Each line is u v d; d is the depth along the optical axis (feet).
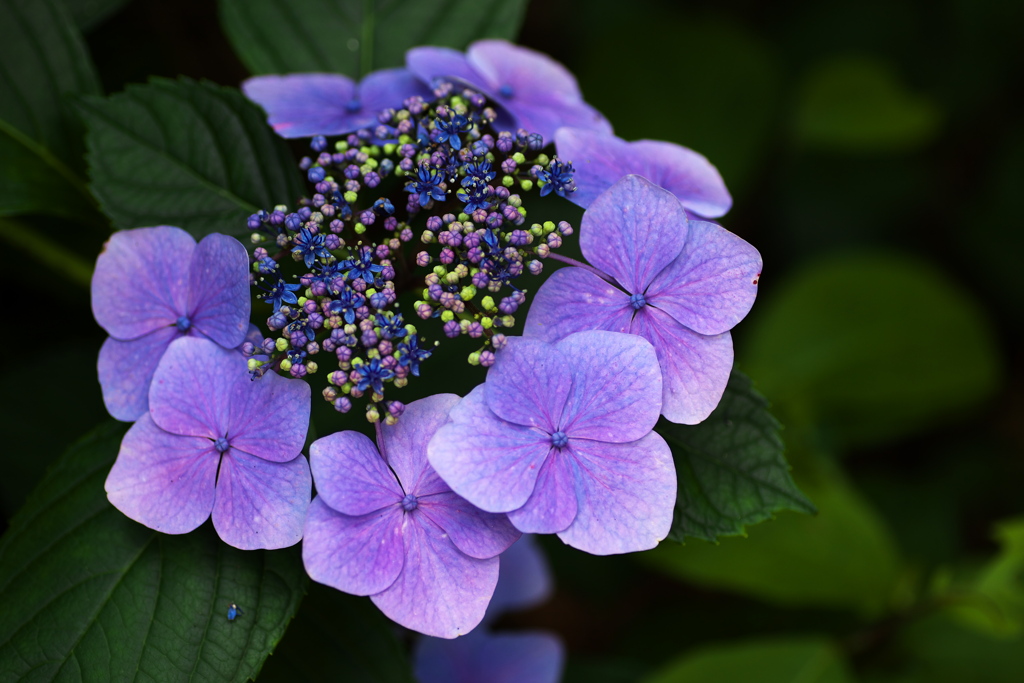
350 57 2.12
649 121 3.05
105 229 2.09
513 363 1.81
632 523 1.81
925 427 2.97
